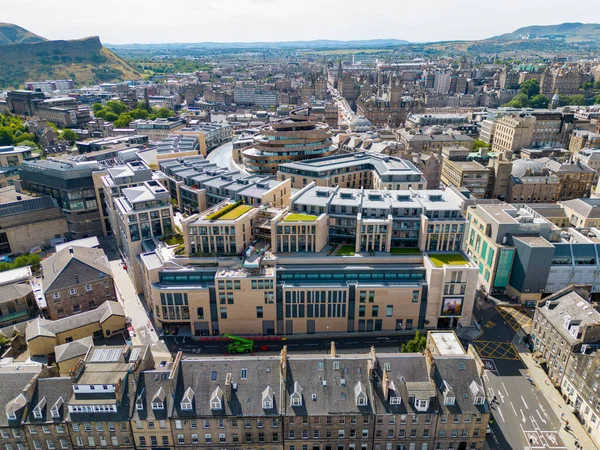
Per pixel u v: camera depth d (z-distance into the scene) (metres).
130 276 167.75
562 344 114.38
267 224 153.38
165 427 90.19
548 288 153.62
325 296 134.12
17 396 90.69
